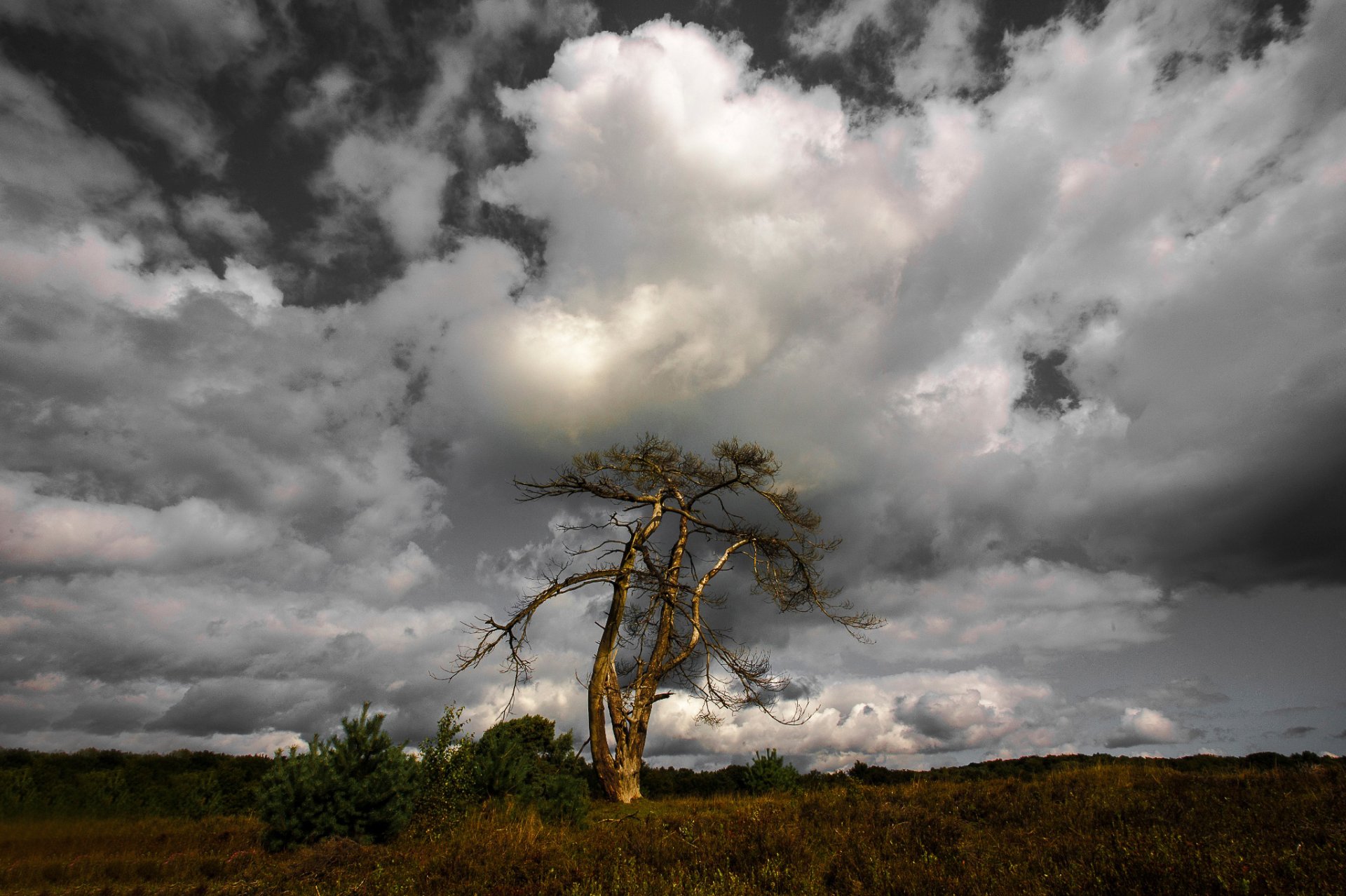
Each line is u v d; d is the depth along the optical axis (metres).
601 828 12.34
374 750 12.38
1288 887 5.37
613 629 23.61
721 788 23.59
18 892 9.15
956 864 7.15
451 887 7.84
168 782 19.58
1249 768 15.34
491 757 14.10
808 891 6.59
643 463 26.91
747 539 27.42
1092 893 5.62
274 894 8.64
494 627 21.75
